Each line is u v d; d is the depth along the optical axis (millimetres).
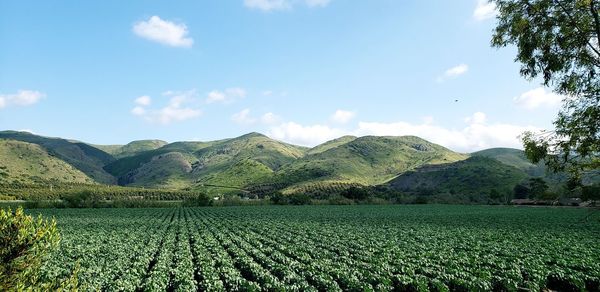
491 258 30375
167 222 69188
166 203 134375
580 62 13062
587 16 12695
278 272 25547
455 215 89125
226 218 79875
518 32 13312
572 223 67500
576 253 33750
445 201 152625
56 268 24438
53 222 9453
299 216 86250
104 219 76688
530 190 139625
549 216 84438
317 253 32781
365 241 42469
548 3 12844
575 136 12453
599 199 12398
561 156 12953
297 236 46469
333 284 21672
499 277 23078
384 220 75438
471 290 21172
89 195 136250
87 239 43281
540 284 23500
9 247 8711
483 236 48375
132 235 47438
